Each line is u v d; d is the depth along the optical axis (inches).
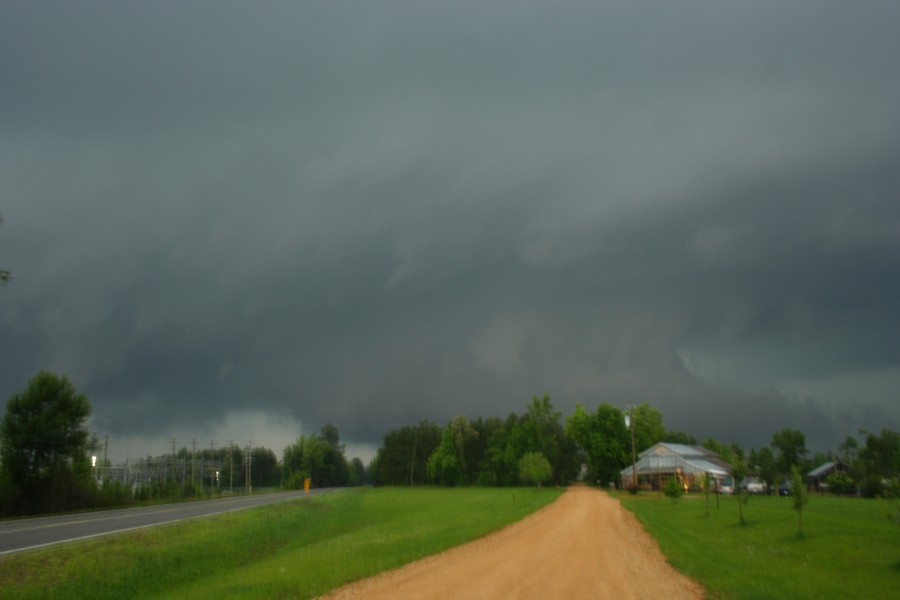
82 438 2198.6
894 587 713.6
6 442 2052.2
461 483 6043.3
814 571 821.2
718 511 1956.2
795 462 5378.9
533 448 5713.6
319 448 6609.3
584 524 1551.4
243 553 1084.5
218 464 5580.7
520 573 775.1
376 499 3088.1
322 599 610.2
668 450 4033.0
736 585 702.5
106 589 739.4
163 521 1392.7
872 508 1989.4
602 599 619.2
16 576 708.0
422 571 783.7
